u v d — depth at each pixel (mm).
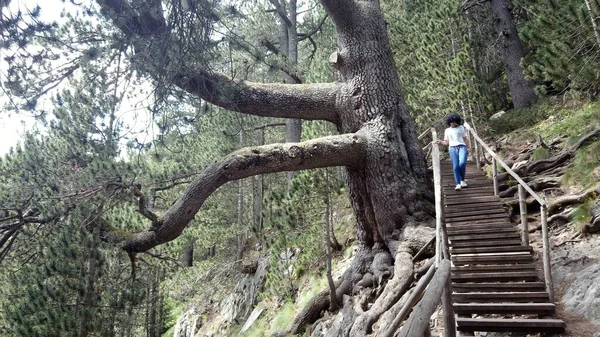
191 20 7273
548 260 5309
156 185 11094
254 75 15250
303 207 11008
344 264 11227
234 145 17359
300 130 17656
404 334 2557
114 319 10344
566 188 8164
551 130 10539
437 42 12406
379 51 10109
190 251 25031
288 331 9719
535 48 13703
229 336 14508
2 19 5922
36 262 9516
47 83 7891
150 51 7281
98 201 8805
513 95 13680
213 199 20578
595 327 4695
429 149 11875
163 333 25453
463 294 5332
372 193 9414
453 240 6555
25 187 8852
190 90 9305
